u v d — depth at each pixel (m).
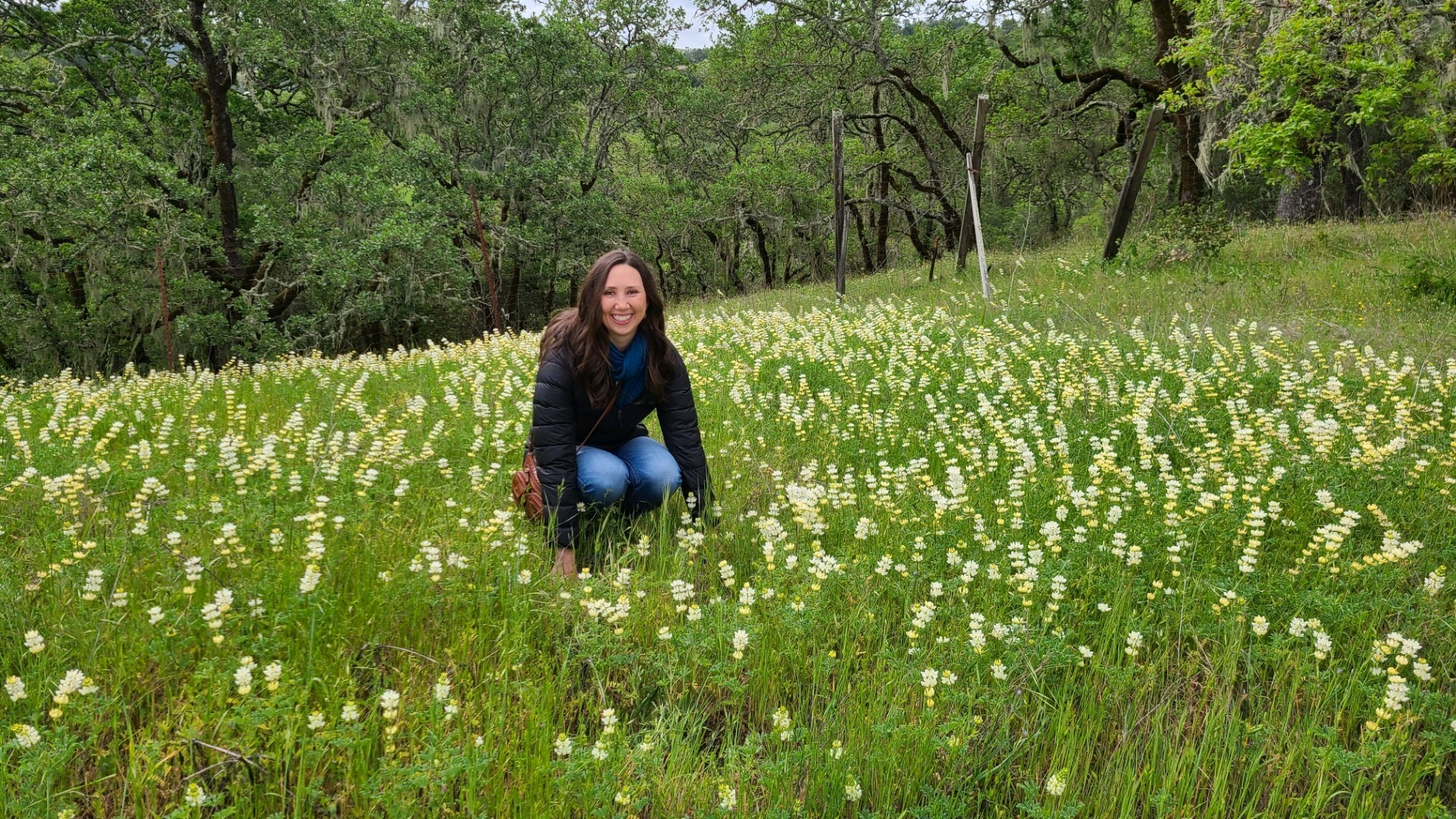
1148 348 7.77
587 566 3.79
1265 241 13.91
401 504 4.12
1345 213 18.20
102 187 17.81
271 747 2.32
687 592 3.19
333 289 20.70
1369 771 2.53
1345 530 3.64
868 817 2.30
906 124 24.36
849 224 31.89
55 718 2.30
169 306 19.22
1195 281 11.38
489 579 3.32
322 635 2.79
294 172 21.45
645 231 30.61
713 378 7.17
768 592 3.17
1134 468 5.06
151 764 2.18
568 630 3.19
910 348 7.78
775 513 4.10
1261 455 4.70
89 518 3.79
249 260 21.88
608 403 3.88
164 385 8.38
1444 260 10.09
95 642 2.69
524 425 5.56
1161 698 2.92
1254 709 2.83
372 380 7.94
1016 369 7.26
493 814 2.25
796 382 7.04
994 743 2.63
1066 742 2.62
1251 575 3.53
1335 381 5.91
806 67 25.52
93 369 20.00
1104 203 25.77
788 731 2.45
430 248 21.22
